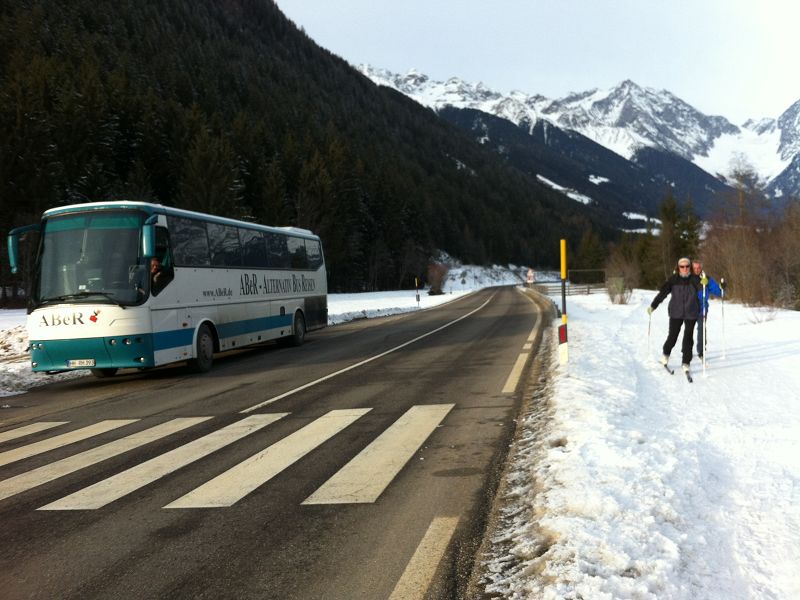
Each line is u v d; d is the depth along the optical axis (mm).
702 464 4625
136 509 4340
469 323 22312
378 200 100500
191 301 12250
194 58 142250
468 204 166750
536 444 5379
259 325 15336
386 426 6602
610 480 4109
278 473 5043
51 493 4840
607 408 6266
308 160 95750
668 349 9375
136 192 58031
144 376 12539
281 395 8930
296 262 18234
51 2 121312
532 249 185000
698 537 3336
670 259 64562
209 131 73312
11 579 3309
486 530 3697
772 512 3719
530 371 10102
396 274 102125
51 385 12156
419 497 4324
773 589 2812
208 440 6332
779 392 7527
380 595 2947
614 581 2809
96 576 3295
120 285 10695
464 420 6742
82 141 58062
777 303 26250
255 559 3420
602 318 20875
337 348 15805
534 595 2799
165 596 3035
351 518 3975
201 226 12930
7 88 56062
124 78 80750
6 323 25359
